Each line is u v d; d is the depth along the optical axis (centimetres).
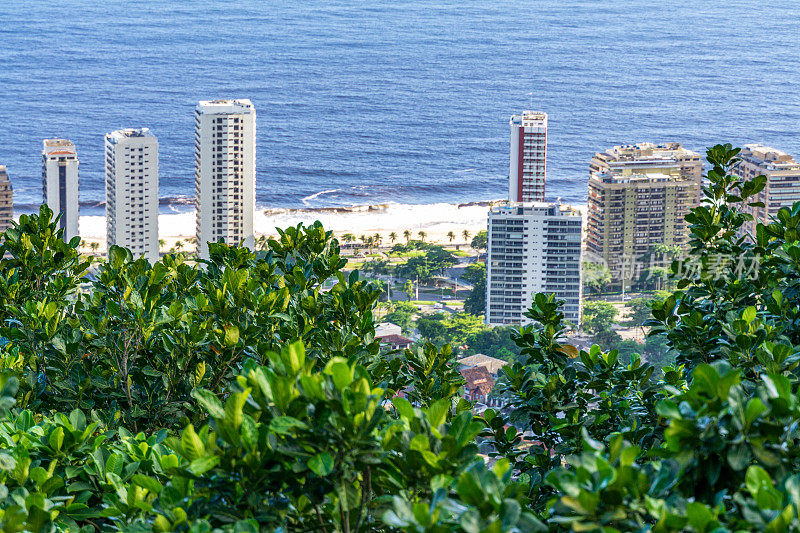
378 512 736
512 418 1327
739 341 1091
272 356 708
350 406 673
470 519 601
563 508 611
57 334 1310
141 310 1269
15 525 679
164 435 1040
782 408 671
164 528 708
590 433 1278
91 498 929
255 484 701
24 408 1234
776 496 603
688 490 689
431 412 756
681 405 697
